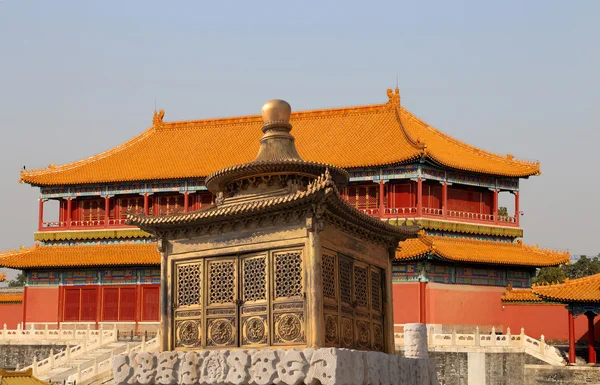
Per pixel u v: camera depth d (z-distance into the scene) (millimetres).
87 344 81500
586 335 82375
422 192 91625
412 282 84812
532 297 86438
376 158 90812
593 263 156375
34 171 103750
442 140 100750
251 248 34656
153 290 96312
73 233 101812
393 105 101375
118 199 103000
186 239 36531
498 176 95438
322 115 103500
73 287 98688
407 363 38312
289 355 31906
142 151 106688
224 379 33188
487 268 88812
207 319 35469
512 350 75312
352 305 36219
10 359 88938
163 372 34562
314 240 33219
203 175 97125
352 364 32375
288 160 36094
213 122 108812
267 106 37969
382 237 39312
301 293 33281
